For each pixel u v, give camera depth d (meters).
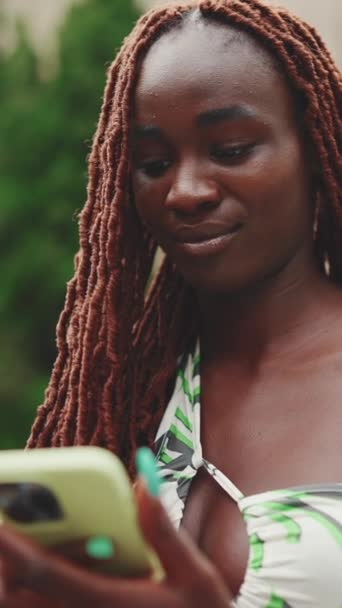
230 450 2.14
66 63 11.41
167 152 2.11
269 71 2.10
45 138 11.23
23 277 11.08
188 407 2.24
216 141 2.07
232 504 2.06
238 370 2.24
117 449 2.25
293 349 2.20
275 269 2.17
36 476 1.43
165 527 1.41
